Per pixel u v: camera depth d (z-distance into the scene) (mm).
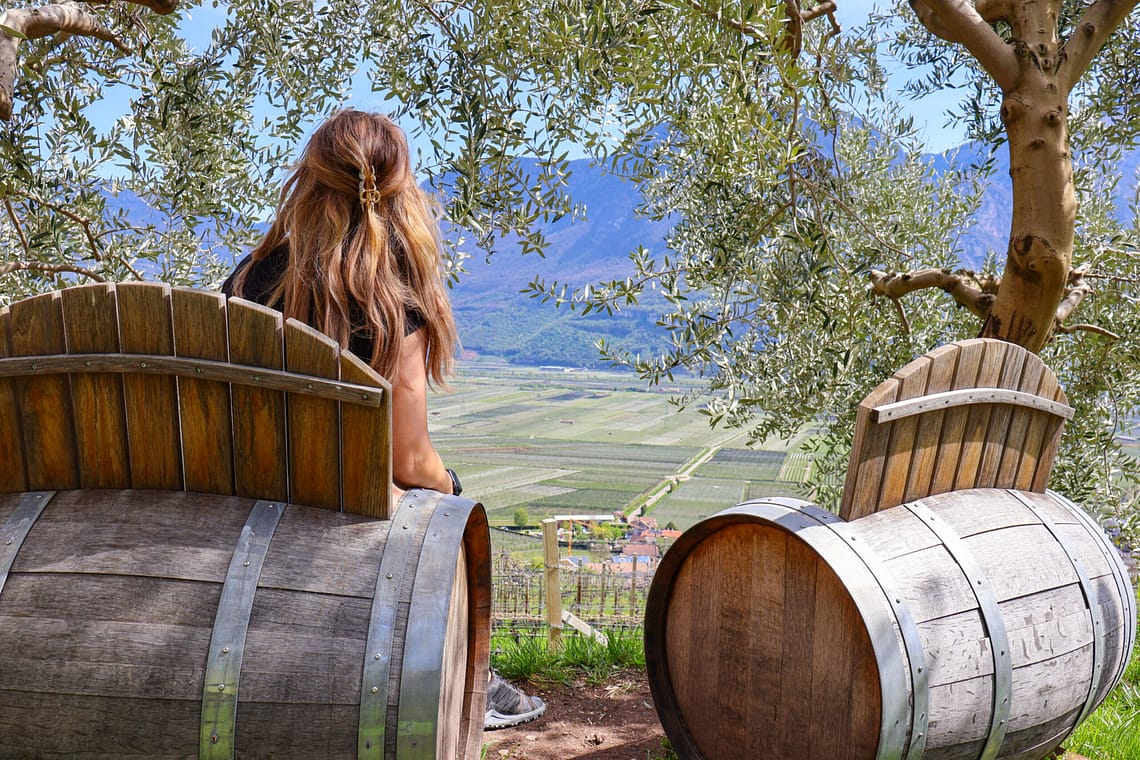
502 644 5320
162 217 4086
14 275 3977
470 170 3424
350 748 1642
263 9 4066
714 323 4363
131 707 1614
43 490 1856
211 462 1838
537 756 3518
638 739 3705
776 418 4484
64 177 3877
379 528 1831
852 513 2564
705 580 2998
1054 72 3412
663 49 3309
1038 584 2645
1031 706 2578
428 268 2090
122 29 3816
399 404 2002
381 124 2088
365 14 4141
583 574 7180
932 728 2406
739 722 2885
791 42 3523
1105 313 4754
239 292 2092
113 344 1782
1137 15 4551
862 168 5250
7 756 1625
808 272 4328
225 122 4039
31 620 1649
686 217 4812
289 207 2072
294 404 1799
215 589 1692
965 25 3480
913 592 2436
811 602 2621
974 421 2756
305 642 1661
